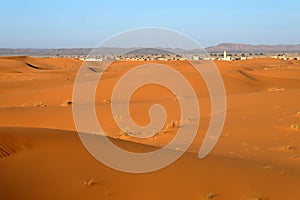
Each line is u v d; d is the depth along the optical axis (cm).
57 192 735
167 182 844
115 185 797
